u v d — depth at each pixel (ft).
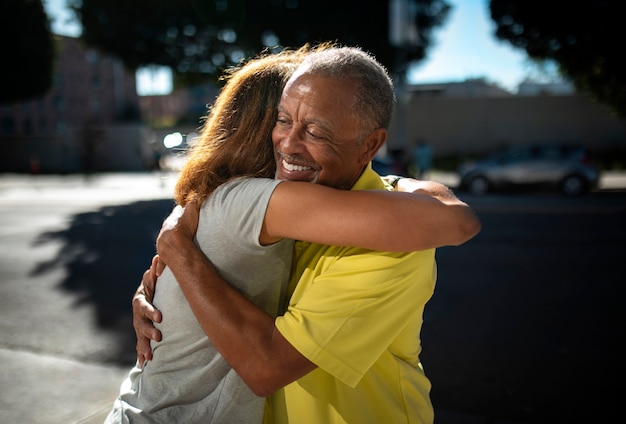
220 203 3.70
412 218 3.38
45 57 82.64
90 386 11.10
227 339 3.49
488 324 14.88
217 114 4.22
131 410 4.00
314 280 3.65
